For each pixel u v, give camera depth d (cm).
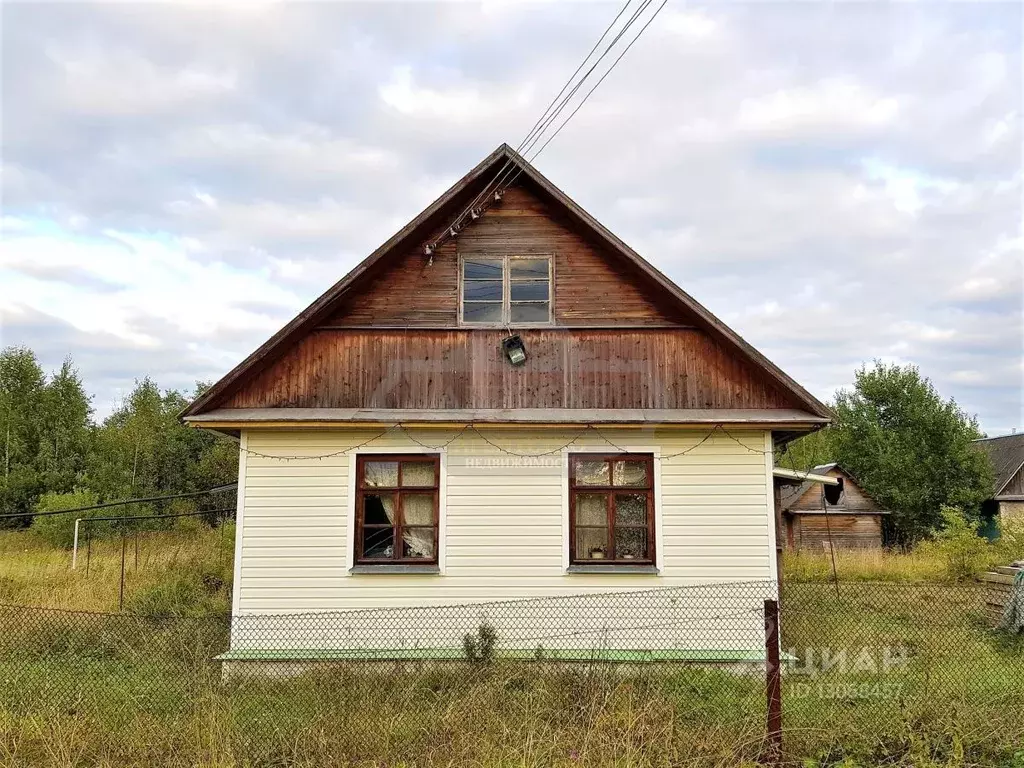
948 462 3788
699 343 1153
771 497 1109
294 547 1102
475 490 1116
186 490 3328
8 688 832
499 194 1193
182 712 740
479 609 1084
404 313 1164
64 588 1538
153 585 1543
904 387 3944
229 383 1116
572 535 1111
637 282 1173
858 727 678
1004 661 895
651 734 631
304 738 666
